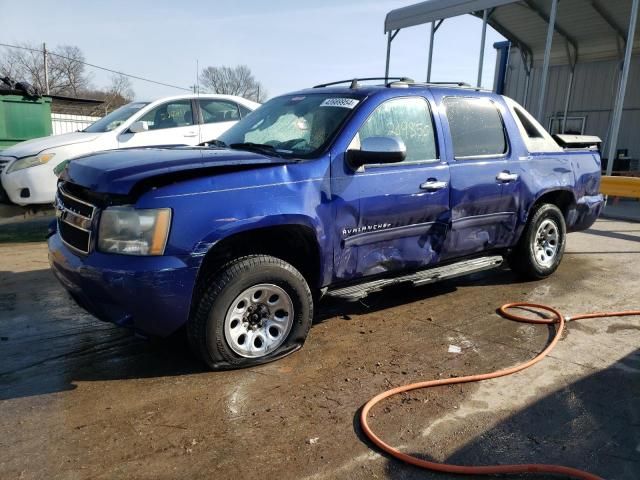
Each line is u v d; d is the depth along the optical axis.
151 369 3.59
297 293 3.68
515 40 17.45
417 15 14.66
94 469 2.56
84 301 3.42
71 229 3.49
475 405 3.19
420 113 4.39
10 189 7.20
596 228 9.22
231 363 3.53
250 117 4.84
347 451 2.73
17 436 2.81
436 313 4.75
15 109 10.77
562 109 17.88
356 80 4.48
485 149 4.83
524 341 4.14
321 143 3.86
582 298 5.21
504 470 2.56
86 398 3.21
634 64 15.76
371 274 4.13
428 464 2.60
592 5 13.71
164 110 8.41
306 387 3.38
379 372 3.59
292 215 3.51
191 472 2.55
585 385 3.44
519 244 5.44
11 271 5.85
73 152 7.42
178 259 3.15
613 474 2.57
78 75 45.91
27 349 3.88
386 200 4.00
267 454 2.70
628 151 16.00
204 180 3.27
